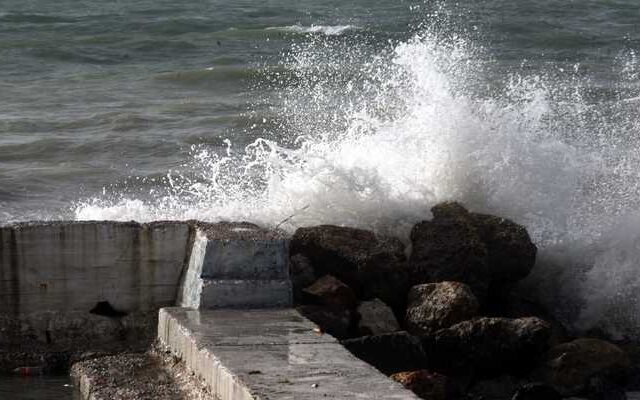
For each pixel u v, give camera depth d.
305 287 11.36
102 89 30.22
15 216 16.23
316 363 8.59
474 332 10.77
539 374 10.91
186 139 22.50
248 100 27.53
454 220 12.20
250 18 54.19
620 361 11.00
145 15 56.81
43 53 38.66
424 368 10.45
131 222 11.07
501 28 44.34
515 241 12.18
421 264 11.83
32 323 10.85
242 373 8.29
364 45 40.75
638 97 25.56
